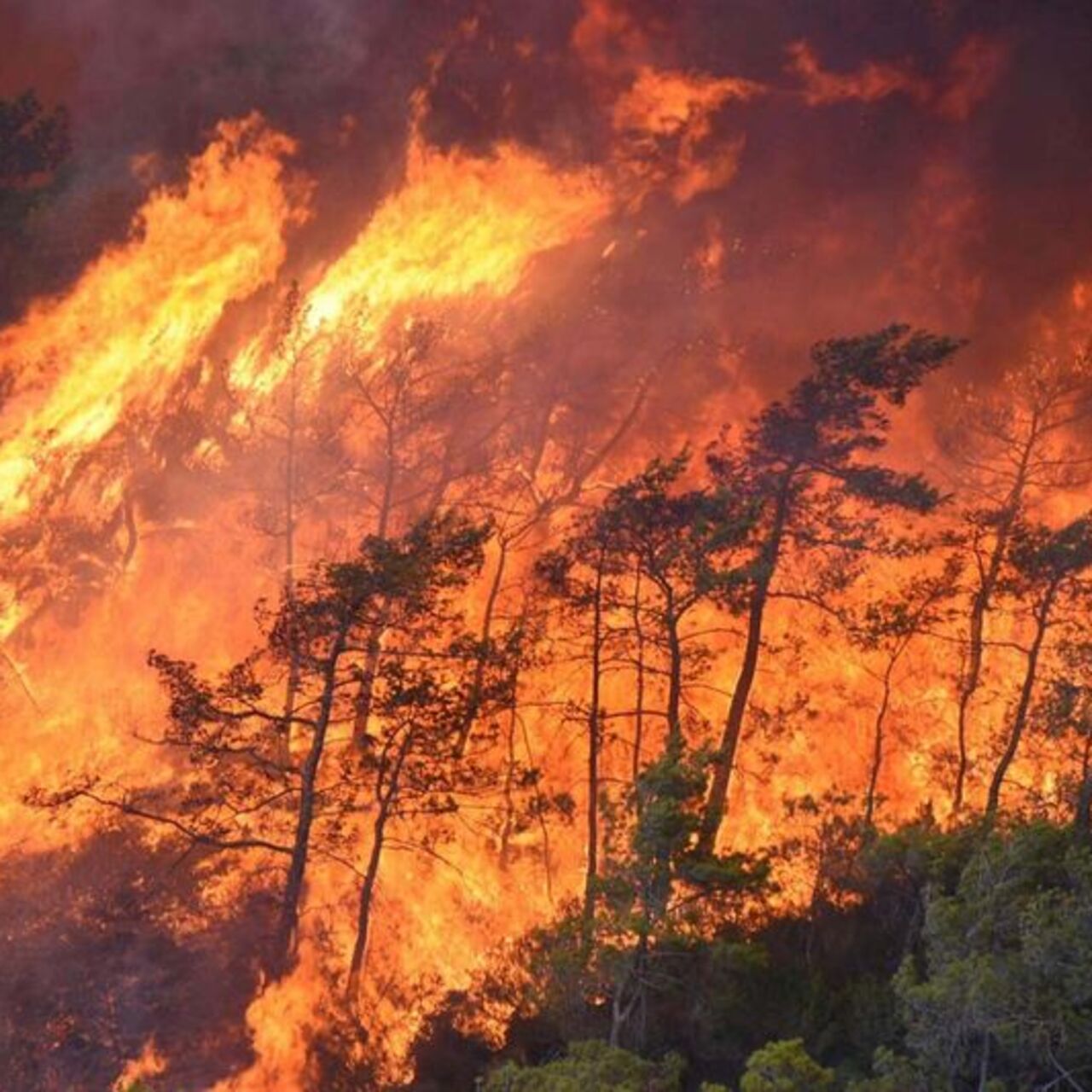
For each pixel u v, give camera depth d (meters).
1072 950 39.34
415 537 66.19
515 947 66.00
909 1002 41.28
